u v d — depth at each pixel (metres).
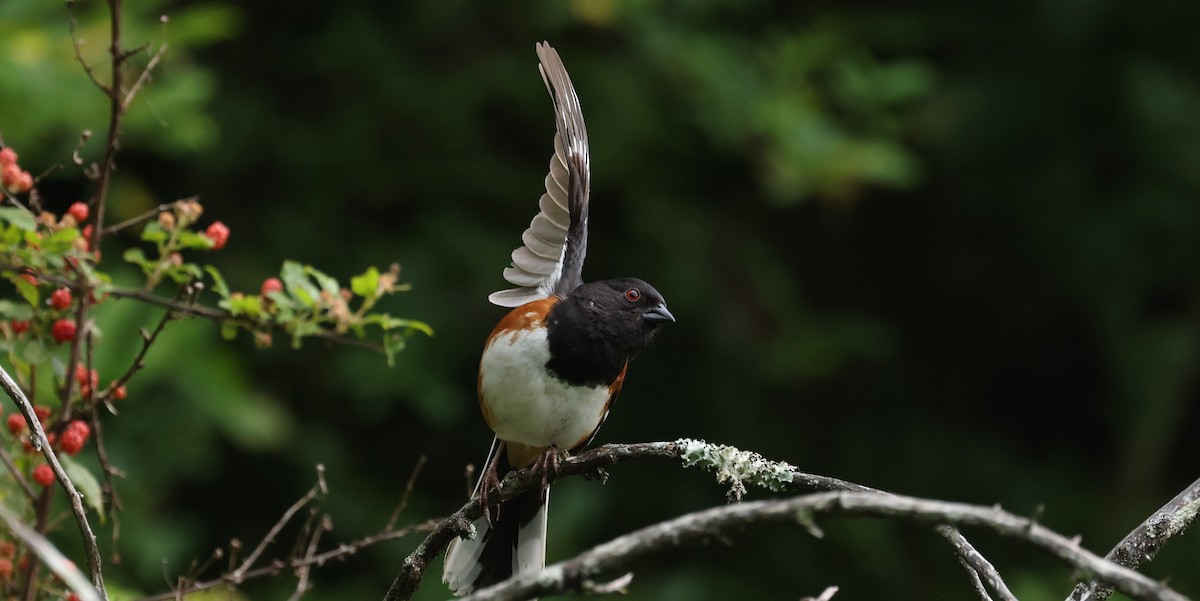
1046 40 13.62
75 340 4.82
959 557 4.18
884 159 11.54
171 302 5.02
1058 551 3.10
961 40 13.78
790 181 11.45
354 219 12.17
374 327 11.13
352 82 12.21
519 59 12.37
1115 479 13.66
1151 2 13.27
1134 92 13.16
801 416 13.67
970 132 13.38
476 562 6.29
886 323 14.23
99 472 9.59
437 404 11.11
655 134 12.31
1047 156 13.68
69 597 4.68
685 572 11.89
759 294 12.88
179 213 5.01
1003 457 13.88
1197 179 13.11
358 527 11.51
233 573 5.26
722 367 12.88
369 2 12.35
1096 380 14.69
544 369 6.17
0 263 4.68
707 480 12.68
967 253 14.48
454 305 11.73
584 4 11.49
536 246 6.61
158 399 10.12
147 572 9.65
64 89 8.07
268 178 12.07
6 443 5.02
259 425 9.83
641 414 13.04
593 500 10.45
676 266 12.68
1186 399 14.13
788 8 13.59
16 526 3.13
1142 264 13.45
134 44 8.11
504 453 6.57
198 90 8.41
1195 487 4.50
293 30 12.54
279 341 11.48
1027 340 14.71
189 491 11.72
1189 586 12.19
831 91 12.39
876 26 13.27
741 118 11.77
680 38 12.15
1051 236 13.64
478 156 12.47
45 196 11.09
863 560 12.37
